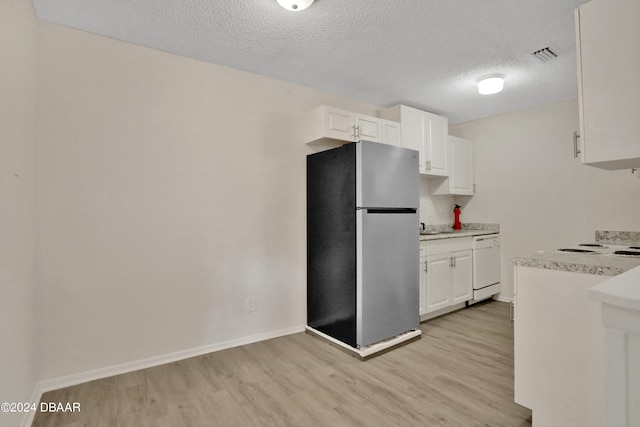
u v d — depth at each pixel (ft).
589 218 10.90
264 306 9.34
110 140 7.16
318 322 9.48
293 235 9.91
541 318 5.26
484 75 9.41
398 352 8.37
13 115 4.95
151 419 5.62
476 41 7.52
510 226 12.97
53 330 6.51
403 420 5.57
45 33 6.51
